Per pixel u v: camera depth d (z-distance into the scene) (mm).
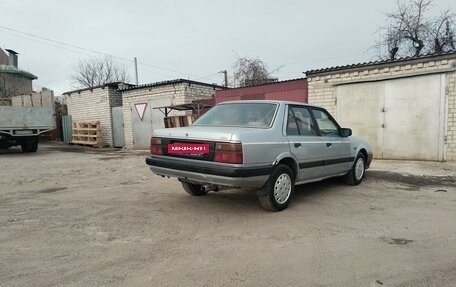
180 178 4852
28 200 5707
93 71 39812
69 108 21375
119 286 2785
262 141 4535
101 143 18656
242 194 5965
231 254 3418
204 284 2826
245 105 5406
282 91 12961
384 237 3898
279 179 4828
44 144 21109
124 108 17797
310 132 5527
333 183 6957
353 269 3104
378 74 10523
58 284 2814
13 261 3248
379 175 7781
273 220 4512
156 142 5047
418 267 3146
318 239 3832
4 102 19922
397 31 19031
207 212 4883
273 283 2854
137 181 7453
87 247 3588
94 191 6402
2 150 16375
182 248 3566
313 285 2824
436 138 9633
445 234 3996
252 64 22828
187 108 13844
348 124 11250
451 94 9289
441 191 6219
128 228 4191
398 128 10273
